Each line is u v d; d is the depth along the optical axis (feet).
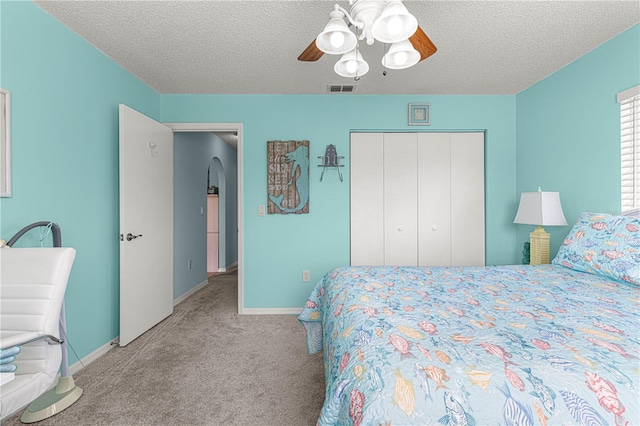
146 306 9.31
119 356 7.75
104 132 8.14
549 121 9.52
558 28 7.00
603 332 3.37
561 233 9.04
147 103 10.19
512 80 9.92
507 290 5.13
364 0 4.73
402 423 2.38
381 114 11.18
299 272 11.19
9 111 5.53
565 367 2.70
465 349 3.00
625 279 5.35
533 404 2.43
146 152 9.27
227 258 19.86
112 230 8.47
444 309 4.16
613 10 6.33
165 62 8.66
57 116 6.64
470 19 6.64
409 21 4.45
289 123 11.10
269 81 10.00
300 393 6.18
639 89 6.66
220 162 18.66
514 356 2.87
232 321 10.29
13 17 5.65
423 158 11.33
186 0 6.04
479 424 2.36
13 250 4.71
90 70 7.61
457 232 11.38
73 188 7.07
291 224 11.18
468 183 11.38
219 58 8.43
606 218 6.43
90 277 7.59
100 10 6.33
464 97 11.22
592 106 7.97
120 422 5.32
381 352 3.01
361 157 11.29
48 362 4.44
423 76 9.59
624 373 2.63
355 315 3.99
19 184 5.77
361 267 7.16
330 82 10.09
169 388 6.34
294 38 7.44
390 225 11.32
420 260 11.36
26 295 4.49
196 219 14.67
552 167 9.41
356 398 2.68
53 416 5.46
